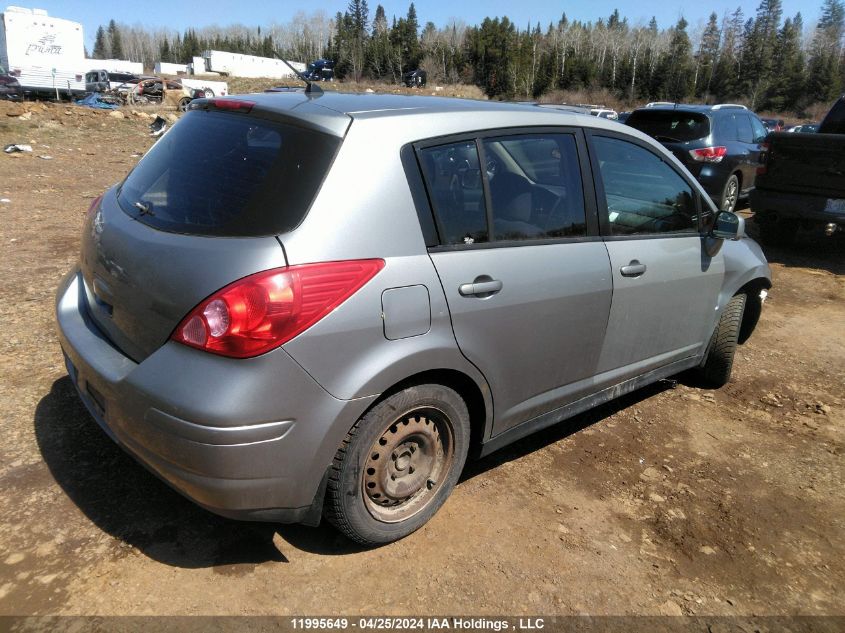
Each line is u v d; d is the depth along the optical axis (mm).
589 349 3201
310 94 2742
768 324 5871
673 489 3248
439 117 2621
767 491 3287
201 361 2107
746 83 83688
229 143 2559
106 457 3090
